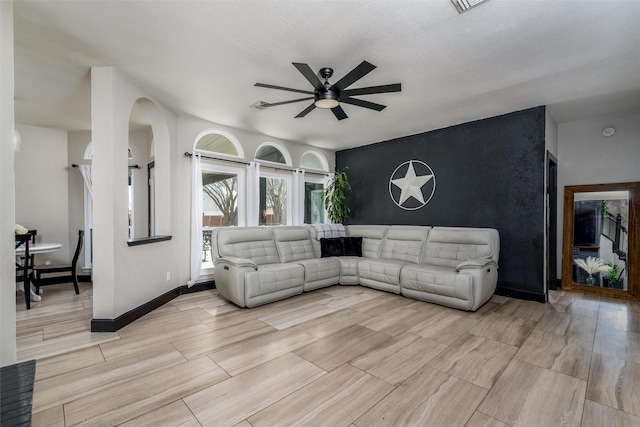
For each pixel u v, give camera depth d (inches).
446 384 74.7
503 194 155.5
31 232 165.9
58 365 82.9
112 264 106.8
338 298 151.7
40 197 180.5
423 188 189.5
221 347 95.0
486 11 76.0
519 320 119.3
